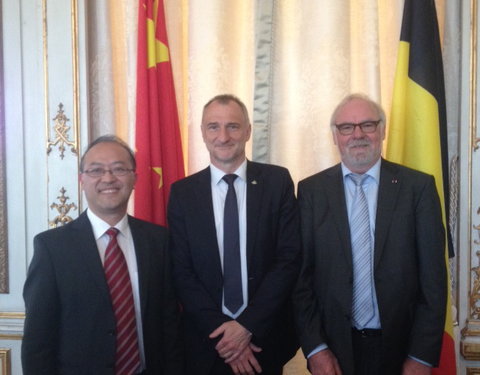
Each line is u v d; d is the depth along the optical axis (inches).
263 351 78.4
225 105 80.7
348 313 74.9
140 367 69.1
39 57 102.9
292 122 104.3
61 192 102.6
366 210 77.4
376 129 77.5
